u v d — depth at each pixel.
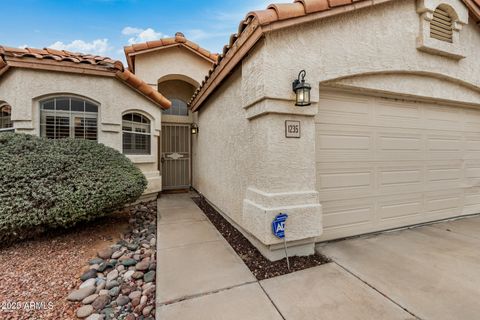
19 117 4.79
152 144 6.82
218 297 2.27
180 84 9.59
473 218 5.05
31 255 3.18
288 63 2.92
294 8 2.74
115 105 5.61
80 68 5.11
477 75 4.57
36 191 3.28
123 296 2.33
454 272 2.73
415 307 2.10
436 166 4.70
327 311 2.06
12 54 4.59
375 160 4.02
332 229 3.71
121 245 3.59
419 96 4.12
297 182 3.06
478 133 5.25
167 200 7.07
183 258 3.13
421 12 3.81
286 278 2.61
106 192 3.77
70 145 4.14
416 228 4.37
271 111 2.87
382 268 2.83
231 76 4.36
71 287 2.49
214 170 5.77
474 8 4.21
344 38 3.26
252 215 3.24
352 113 3.79
